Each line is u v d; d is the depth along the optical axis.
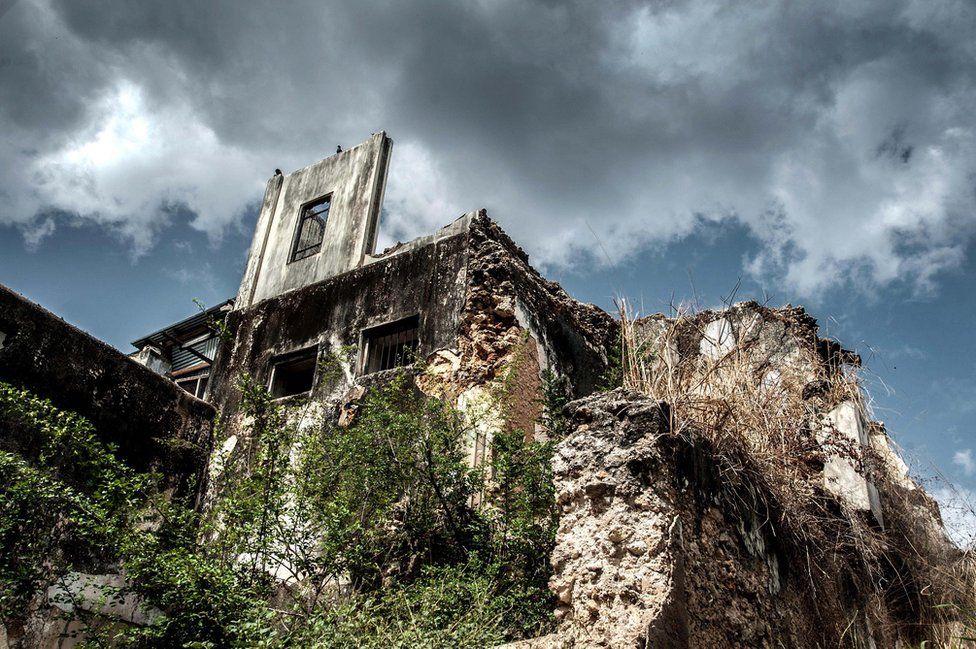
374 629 4.94
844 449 7.63
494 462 6.48
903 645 6.78
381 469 6.62
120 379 8.54
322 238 12.10
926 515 8.13
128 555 6.17
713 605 4.45
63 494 5.98
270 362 10.75
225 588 5.55
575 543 4.46
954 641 6.70
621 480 4.41
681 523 4.39
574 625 4.23
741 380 6.12
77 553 6.71
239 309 11.95
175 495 8.75
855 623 6.34
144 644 5.65
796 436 7.01
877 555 7.07
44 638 6.52
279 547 6.82
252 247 12.80
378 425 6.90
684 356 6.33
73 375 7.99
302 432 9.12
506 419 7.97
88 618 6.66
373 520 6.38
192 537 6.66
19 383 7.40
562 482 4.70
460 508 6.34
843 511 7.11
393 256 10.24
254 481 6.71
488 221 9.94
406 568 6.20
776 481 5.96
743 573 4.93
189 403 9.42
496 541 5.92
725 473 5.21
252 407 7.87
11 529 5.86
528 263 10.38
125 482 6.34
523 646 4.24
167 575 5.65
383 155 12.25
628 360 5.96
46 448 6.92
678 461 4.69
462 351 8.69
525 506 5.94
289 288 11.73
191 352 16.03
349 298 10.40
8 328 7.46
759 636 4.82
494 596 5.13
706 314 7.80
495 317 8.91
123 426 8.45
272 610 5.24
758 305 9.21
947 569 7.43
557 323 9.88
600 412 4.81
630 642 3.90
